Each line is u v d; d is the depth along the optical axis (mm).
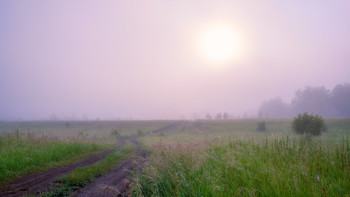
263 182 3881
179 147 9055
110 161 10633
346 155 5117
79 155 12773
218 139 11383
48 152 10750
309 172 4508
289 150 6527
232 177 4535
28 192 5410
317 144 7551
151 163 6098
